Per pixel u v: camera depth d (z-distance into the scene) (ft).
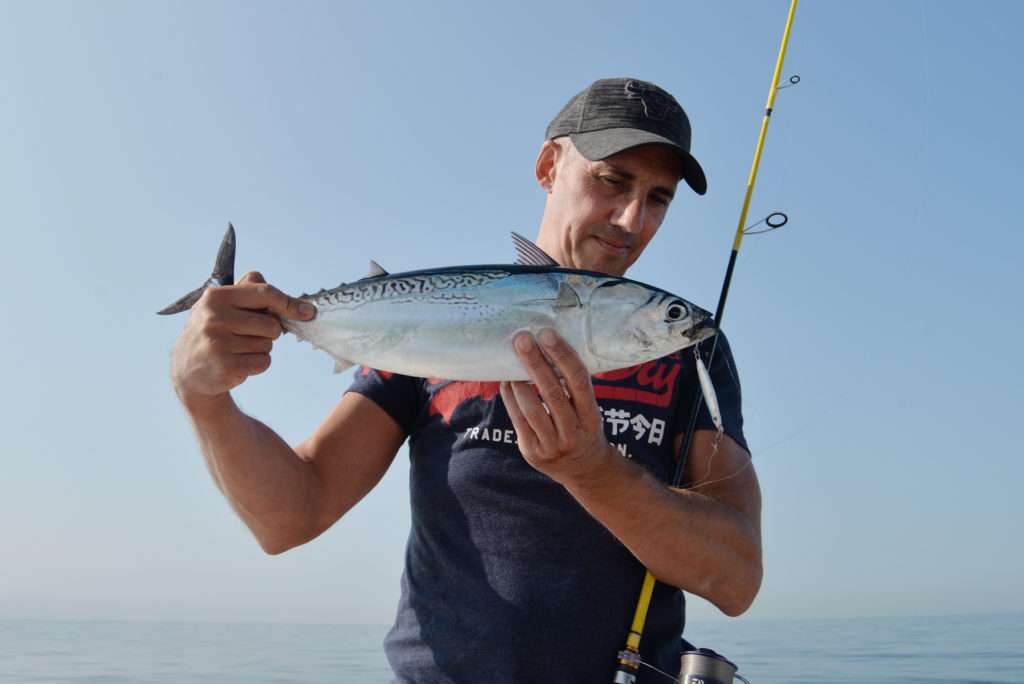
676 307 2.53
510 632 2.49
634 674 2.49
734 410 3.00
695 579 2.58
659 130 3.17
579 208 3.17
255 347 2.40
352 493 2.99
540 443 2.34
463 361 2.53
